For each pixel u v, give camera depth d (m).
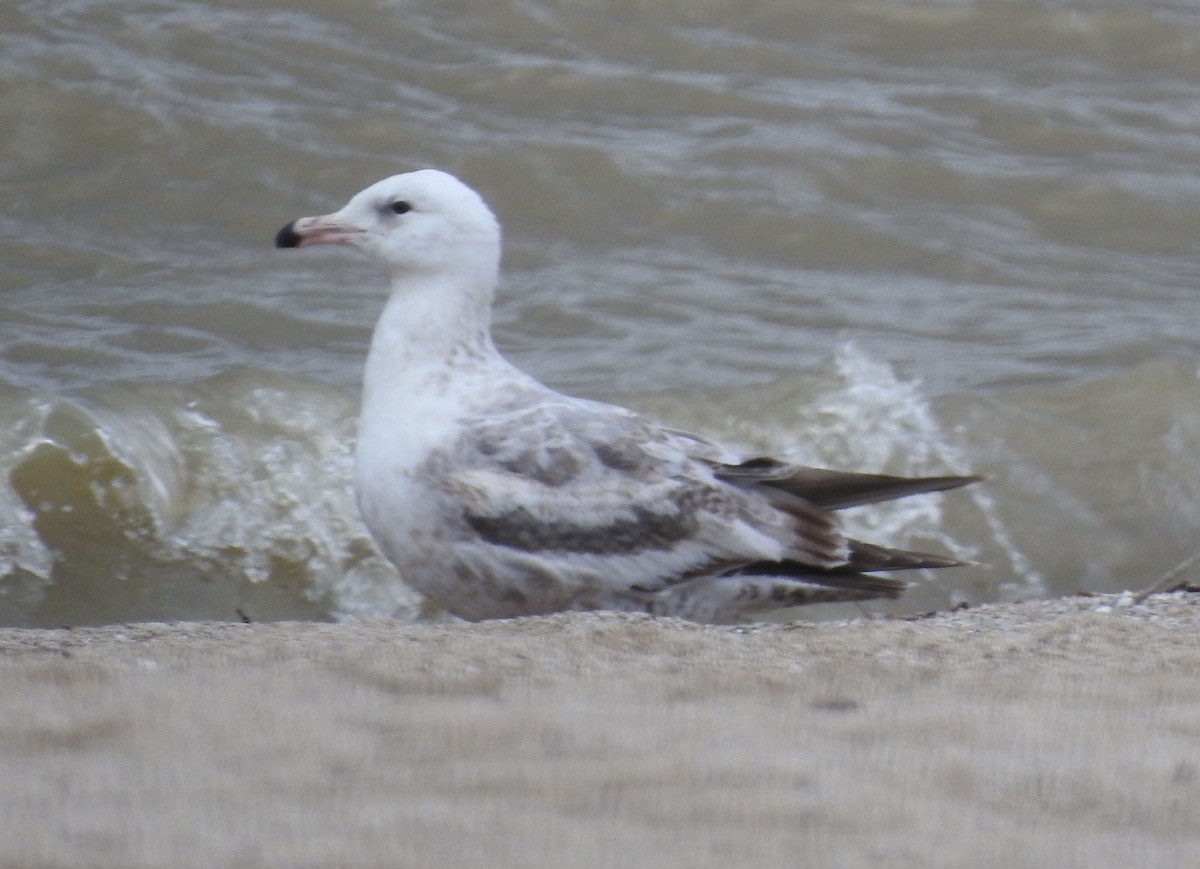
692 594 9.75
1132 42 22.83
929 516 13.63
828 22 22.70
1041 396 14.71
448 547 9.67
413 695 6.82
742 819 5.37
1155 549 13.59
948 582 13.15
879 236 18.27
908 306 16.88
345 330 16.03
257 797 5.51
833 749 6.12
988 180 19.45
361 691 6.85
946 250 18.09
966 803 5.57
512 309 16.39
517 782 5.69
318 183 18.83
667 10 22.47
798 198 18.83
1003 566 13.34
